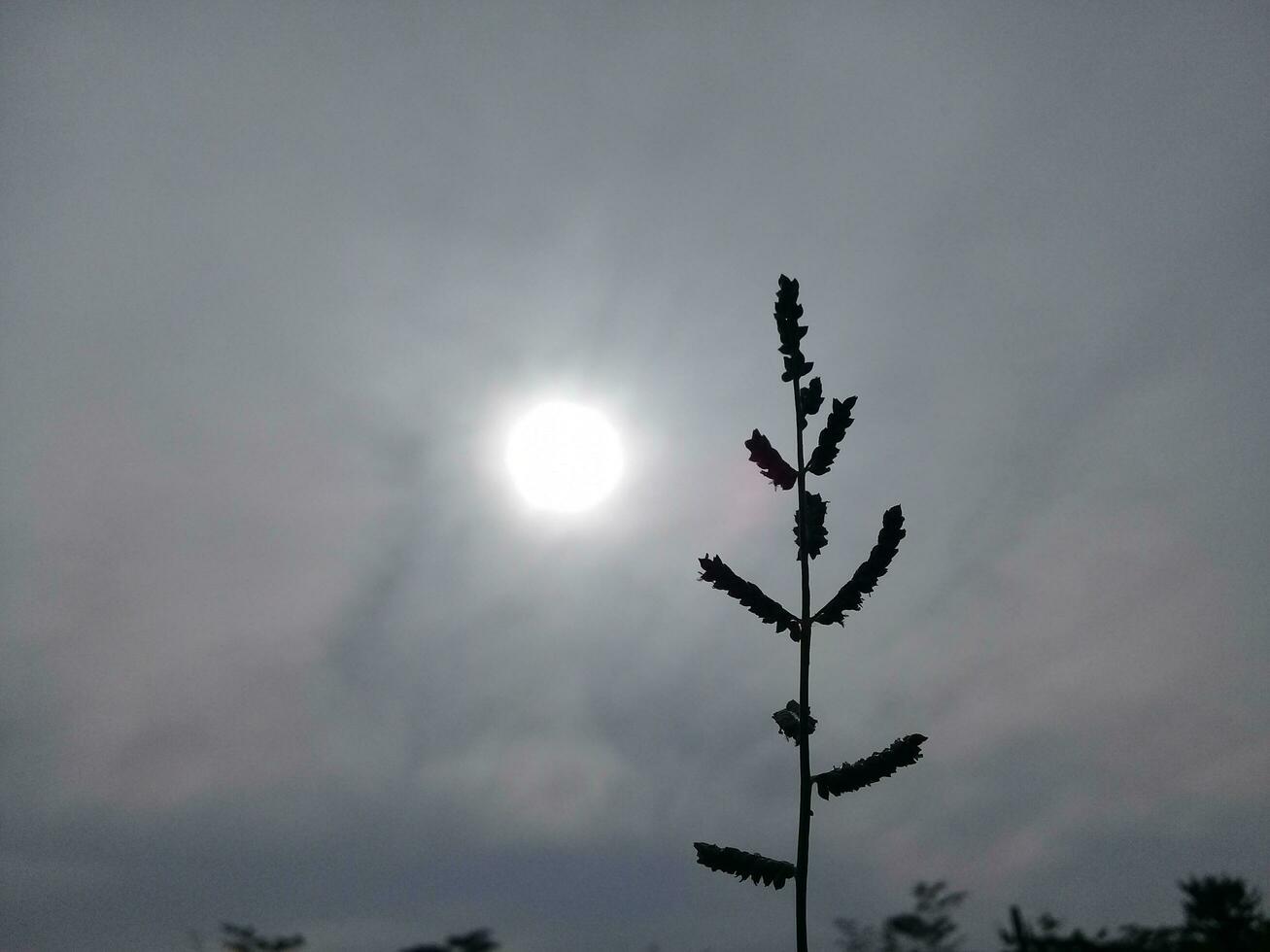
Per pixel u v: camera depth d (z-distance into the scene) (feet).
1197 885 39.14
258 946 70.44
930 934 76.79
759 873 7.57
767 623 8.30
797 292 8.97
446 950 74.69
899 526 8.02
